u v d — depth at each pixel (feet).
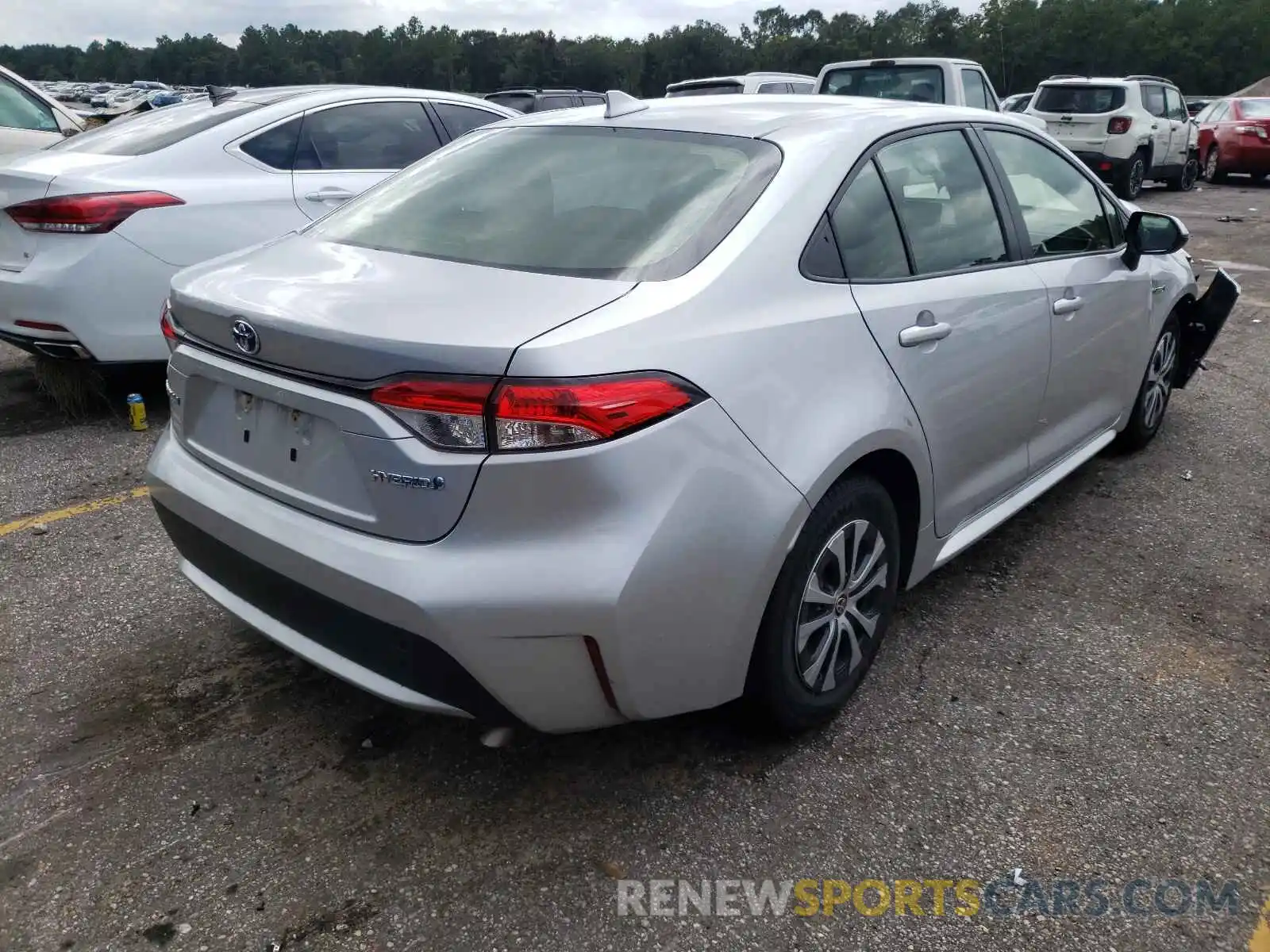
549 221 8.54
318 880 7.38
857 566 8.94
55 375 17.24
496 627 6.71
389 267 8.17
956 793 8.39
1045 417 12.00
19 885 7.28
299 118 18.22
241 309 7.59
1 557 12.21
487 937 6.93
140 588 11.52
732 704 8.70
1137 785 8.52
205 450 8.48
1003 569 12.40
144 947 6.79
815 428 7.88
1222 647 10.71
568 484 6.60
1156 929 7.09
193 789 8.28
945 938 7.00
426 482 6.68
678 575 7.01
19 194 15.83
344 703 9.47
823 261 8.52
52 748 8.73
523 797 8.29
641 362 6.87
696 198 8.41
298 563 7.35
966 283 10.05
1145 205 49.88
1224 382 20.30
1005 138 11.68
